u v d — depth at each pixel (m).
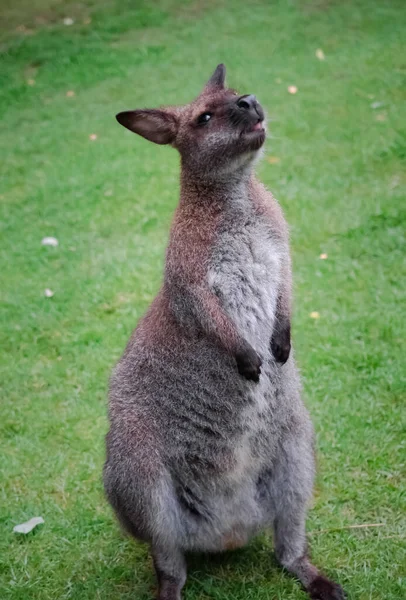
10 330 3.11
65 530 2.57
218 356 2.39
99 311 3.13
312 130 4.03
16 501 2.64
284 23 5.56
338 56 4.93
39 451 2.74
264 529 2.50
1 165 4.24
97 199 3.72
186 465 2.42
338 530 2.52
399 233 3.23
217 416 2.41
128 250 3.36
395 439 2.68
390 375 2.80
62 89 5.16
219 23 5.75
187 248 2.38
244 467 2.44
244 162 2.40
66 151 4.31
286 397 2.44
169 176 3.86
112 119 4.63
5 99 5.11
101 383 2.90
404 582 2.41
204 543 2.46
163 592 2.43
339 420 2.72
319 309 3.02
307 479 2.46
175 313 2.39
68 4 6.44
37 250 3.41
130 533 2.45
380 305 3.00
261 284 2.40
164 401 2.41
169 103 4.61
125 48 5.58
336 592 2.40
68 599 2.46
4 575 2.51
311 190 3.47
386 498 2.56
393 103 4.22
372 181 3.50
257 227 2.40
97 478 2.68
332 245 3.23
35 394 2.90
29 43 5.82
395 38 5.08
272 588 2.44
